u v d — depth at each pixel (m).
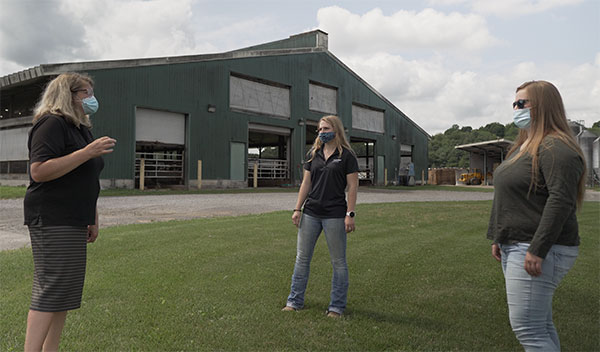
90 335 2.91
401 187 29.69
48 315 2.21
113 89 16.45
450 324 3.28
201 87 19.88
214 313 3.36
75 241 2.29
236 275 4.48
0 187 15.92
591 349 2.91
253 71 22.39
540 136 2.19
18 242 6.30
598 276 4.86
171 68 18.58
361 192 21.48
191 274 4.48
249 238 6.53
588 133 33.22
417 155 36.59
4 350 2.66
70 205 2.26
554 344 2.15
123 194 14.95
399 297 3.92
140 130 17.64
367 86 30.70
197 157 19.70
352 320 3.30
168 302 3.59
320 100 26.88
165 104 18.31
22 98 18.16
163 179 20.45
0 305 3.46
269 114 23.45
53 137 2.21
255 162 24.28
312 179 3.59
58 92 2.32
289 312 3.45
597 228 8.51
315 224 3.52
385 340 2.94
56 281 2.22
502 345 2.92
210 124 20.28
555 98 2.22
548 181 2.07
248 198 14.91
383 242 6.56
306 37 27.84
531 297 2.14
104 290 3.88
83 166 2.32
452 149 108.38
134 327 3.06
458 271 4.87
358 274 4.68
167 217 9.40
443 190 25.56
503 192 2.29
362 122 30.38
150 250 5.56
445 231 7.84
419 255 5.67
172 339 2.88
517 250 2.20
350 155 3.49
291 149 25.00
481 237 7.20
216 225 7.77
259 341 2.88
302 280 3.55
